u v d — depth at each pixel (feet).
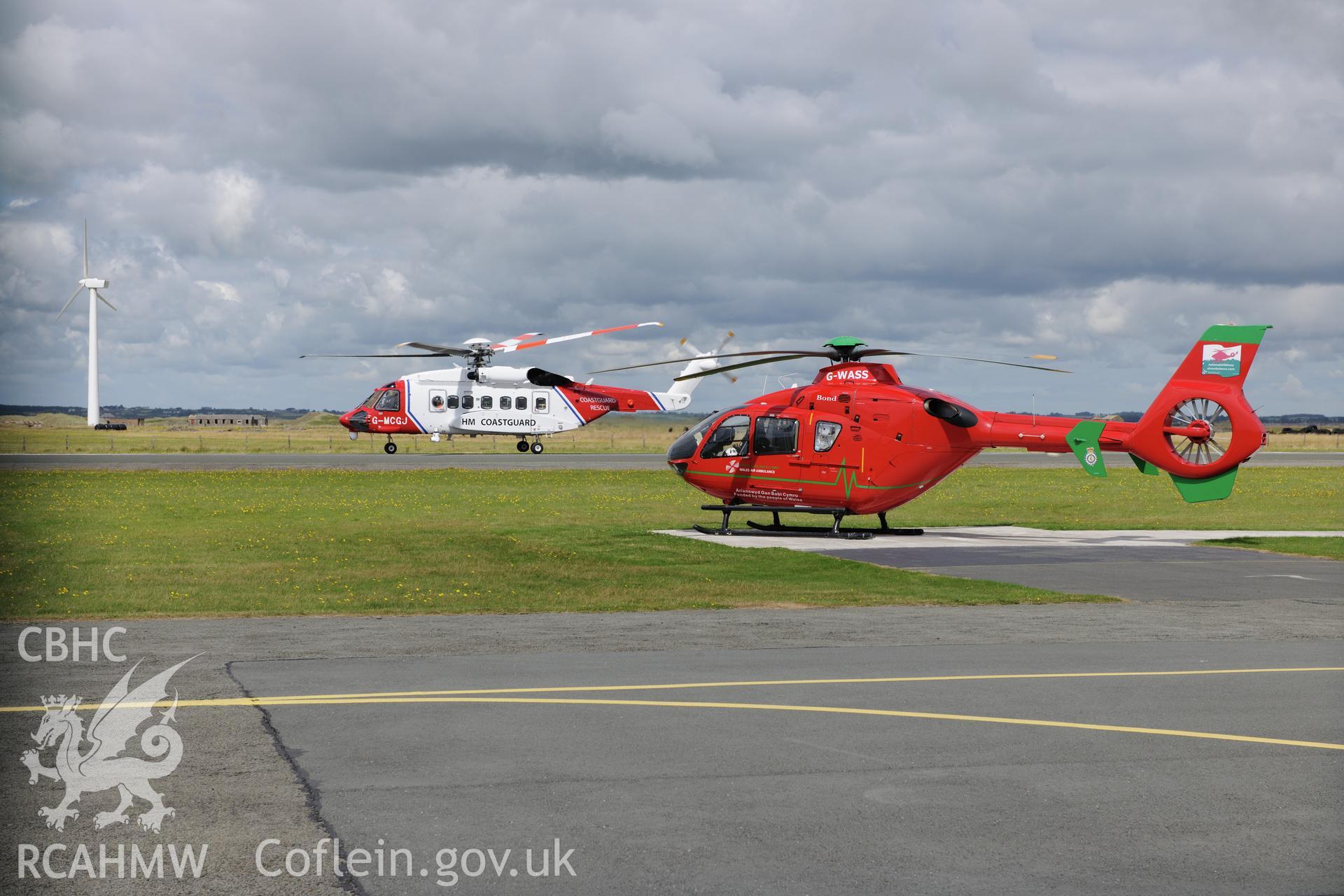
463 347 196.75
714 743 24.91
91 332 387.34
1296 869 17.76
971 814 20.24
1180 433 80.38
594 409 212.64
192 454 205.26
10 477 138.31
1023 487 143.84
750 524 91.20
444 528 88.69
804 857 18.11
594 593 52.90
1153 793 21.53
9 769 22.49
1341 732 26.21
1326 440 351.87
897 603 50.21
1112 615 46.52
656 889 16.79
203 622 42.73
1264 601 51.49
